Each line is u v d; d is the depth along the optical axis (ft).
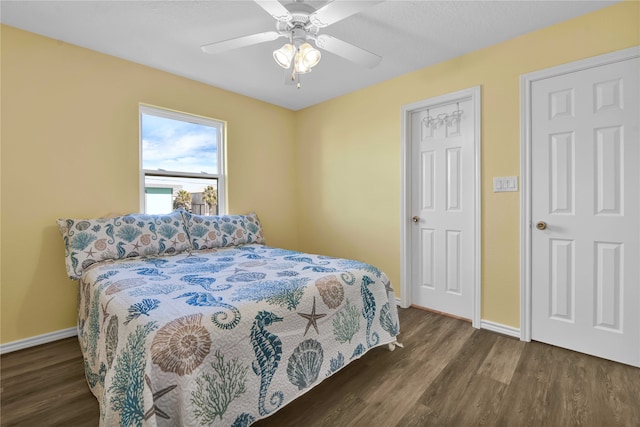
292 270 5.97
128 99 8.10
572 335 6.41
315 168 11.83
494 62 7.30
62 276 7.15
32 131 6.72
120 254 6.94
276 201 11.87
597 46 5.95
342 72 8.86
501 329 7.30
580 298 6.30
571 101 6.30
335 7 4.46
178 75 9.04
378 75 9.07
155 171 8.82
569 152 6.35
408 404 4.77
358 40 7.07
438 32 6.75
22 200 6.63
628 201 5.75
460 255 8.30
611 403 4.72
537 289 6.81
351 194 10.61
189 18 6.22
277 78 9.29
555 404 4.72
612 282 5.94
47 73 6.89
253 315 4.07
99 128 7.64
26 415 4.50
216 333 3.64
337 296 5.28
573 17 6.20
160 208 9.00
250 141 10.98
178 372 3.27
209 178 10.05
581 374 5.53
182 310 3.86
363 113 10.14
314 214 11.93
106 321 4.37
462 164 8.20
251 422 3.83
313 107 11.82
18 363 6.01
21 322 6.66
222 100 10.12
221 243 8.81
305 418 4.48
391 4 5.78
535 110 6.74
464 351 6.46
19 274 6.63
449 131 8.43
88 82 7.47
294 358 4.45
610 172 5.91
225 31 6.71
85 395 4.98
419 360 6.10
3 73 6.37
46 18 6.19
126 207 8.14
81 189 7.39
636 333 5.72
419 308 9.19
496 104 7.28
